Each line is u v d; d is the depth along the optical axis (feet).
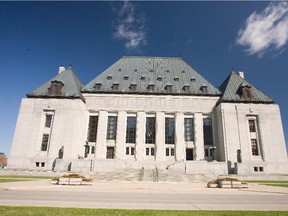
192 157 165.07
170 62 205.26
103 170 136.87
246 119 160.35
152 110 170.81
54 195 47.62
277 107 162.30
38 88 169.37
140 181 102.89
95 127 170.40
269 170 149.28
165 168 143.64
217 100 172.65
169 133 168.96
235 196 52.24
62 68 193.67
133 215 27.61
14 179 91.25
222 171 139.54
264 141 155.84
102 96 173.88
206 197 49.80
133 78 185.16
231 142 154.20
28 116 160.04
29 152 152.97
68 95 163.02
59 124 156.76
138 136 165.68
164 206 36.78
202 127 167.84
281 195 54.85
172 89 176.45
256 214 29.25
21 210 28.78
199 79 186.60
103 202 39.81
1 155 255.70
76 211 29.32
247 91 167.84
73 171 132.77
